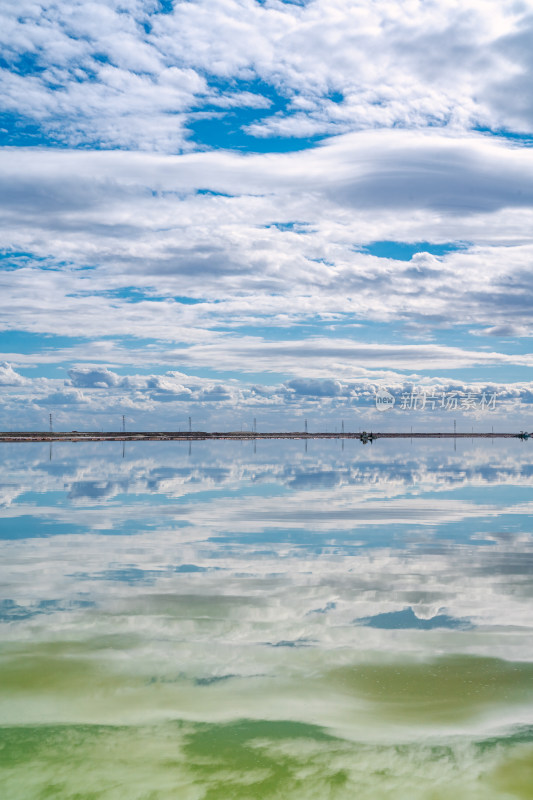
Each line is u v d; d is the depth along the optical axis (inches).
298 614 341.4
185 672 263.3
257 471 1526.8
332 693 244.8
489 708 232.7
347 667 268.2
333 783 186.9
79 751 203.5
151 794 181.2
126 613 343.3
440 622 327.6
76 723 221.6
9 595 379.9
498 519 698.8
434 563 469.7
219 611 346.0
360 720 224.5
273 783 186.5
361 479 1282.0
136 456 2367.1
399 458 2300.7
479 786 185.6
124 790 183.0
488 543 553.3
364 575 430.3
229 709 231.8
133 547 534.9
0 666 269.0
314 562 474.0
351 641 299.4
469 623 326.0
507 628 318.0
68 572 440.8
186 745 207.5
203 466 1723.7
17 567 455.8
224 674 261.3
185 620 330.3
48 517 715.4
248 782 187.3
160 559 484.7
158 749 204.5
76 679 255.9
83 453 2647.6
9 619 332.5
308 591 389.4
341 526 649.6
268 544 549.3
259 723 222.2
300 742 209.6
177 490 1038.4
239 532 612.4
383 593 383.9
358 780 188.5
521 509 785.6
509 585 403.2
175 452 2817.4
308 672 263.4
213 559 483.8
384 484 1162.0
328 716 227.1
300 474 1428.4
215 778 189.0
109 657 279.0
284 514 741.3
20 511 767.1
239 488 1072.8
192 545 542.9
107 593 384.2
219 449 3297.2
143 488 1075.9
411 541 562.9
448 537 584.4
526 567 455.2
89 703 235.9
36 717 225.5
